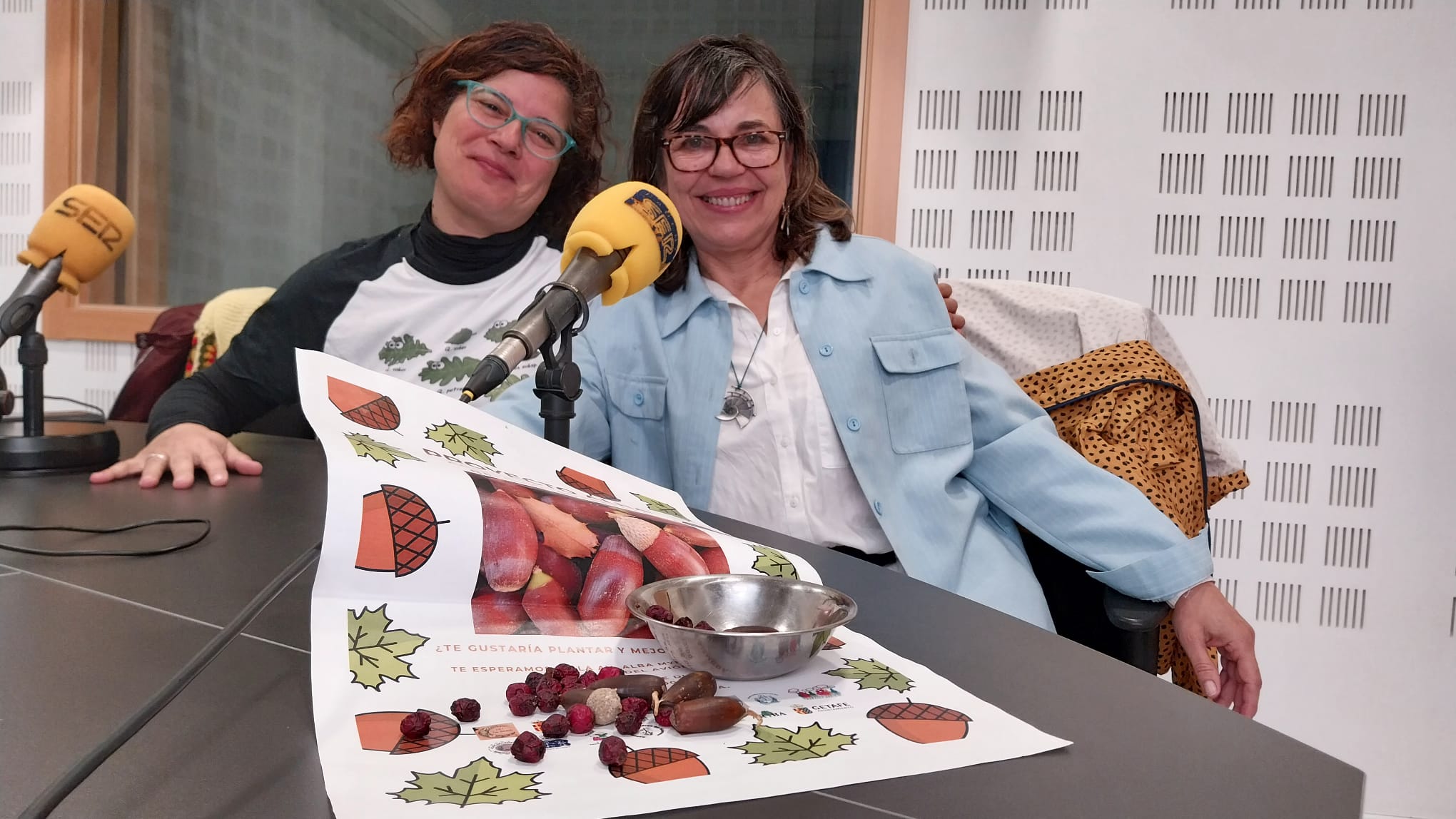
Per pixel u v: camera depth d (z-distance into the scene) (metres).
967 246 2.56
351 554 0.74
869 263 1.49
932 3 2.53
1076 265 2.52
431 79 1.98
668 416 1.47
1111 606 1.24
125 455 1.48
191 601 0.80
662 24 2.73
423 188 2.91
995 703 0.65
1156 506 1.40
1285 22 2.41
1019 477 1.37
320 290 2.00
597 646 0.73
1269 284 2.47
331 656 0.66
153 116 2.99
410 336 1.99
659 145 1.45
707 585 0.79
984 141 2.53
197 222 3.01
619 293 1.01
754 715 0.62
